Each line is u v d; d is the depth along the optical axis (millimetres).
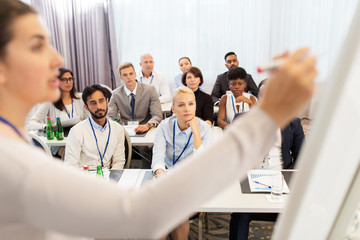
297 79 316
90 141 2420
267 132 339
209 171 334
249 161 345
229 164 336
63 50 5695
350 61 277
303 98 327
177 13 5598
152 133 3150
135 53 5828
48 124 2967
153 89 3666
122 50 5828
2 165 344
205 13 5559
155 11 5621
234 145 337
